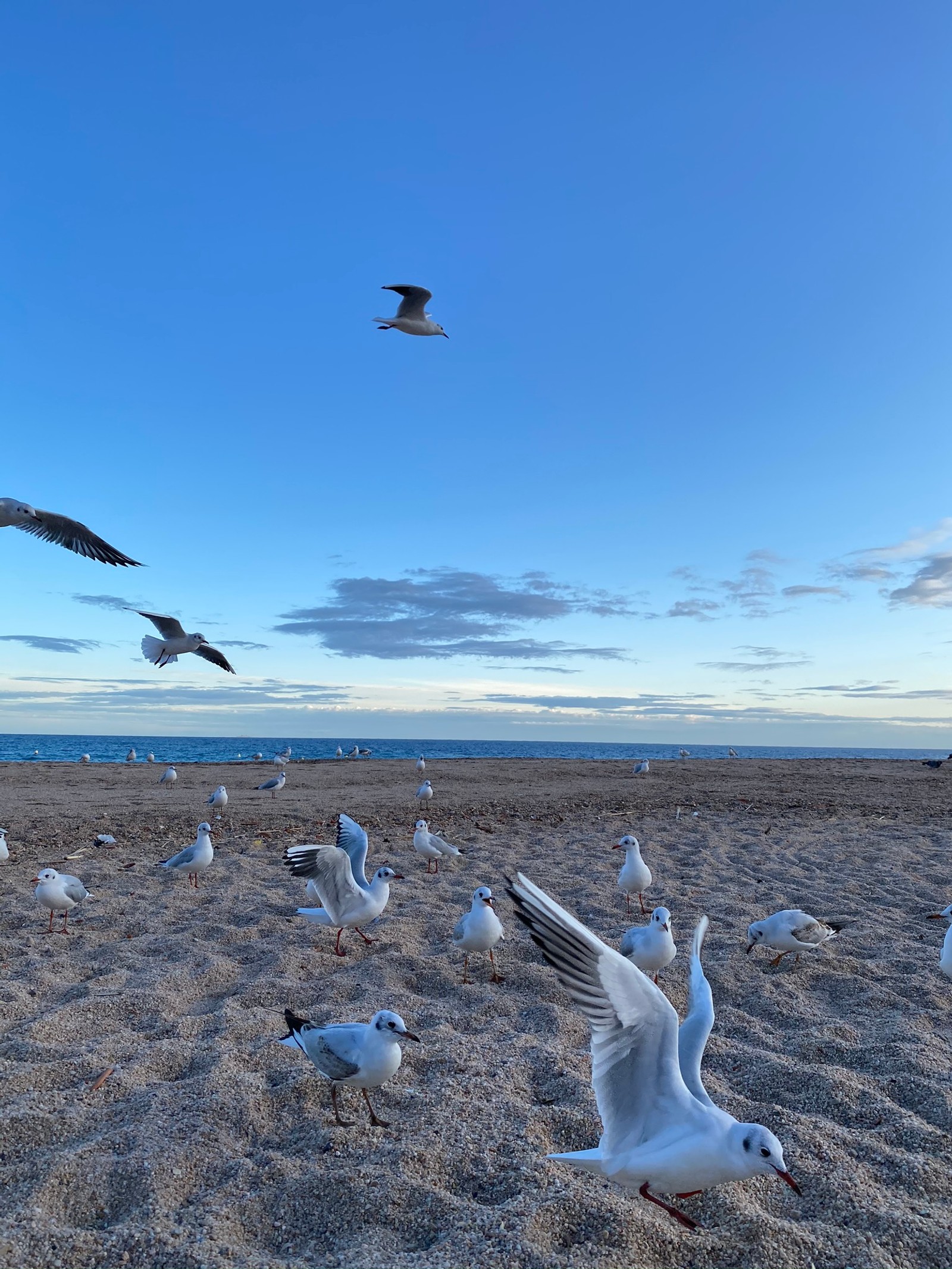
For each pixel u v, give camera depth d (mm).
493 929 2662
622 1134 1242
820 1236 1386
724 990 2629
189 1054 2090
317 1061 1765
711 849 4793
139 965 2750
